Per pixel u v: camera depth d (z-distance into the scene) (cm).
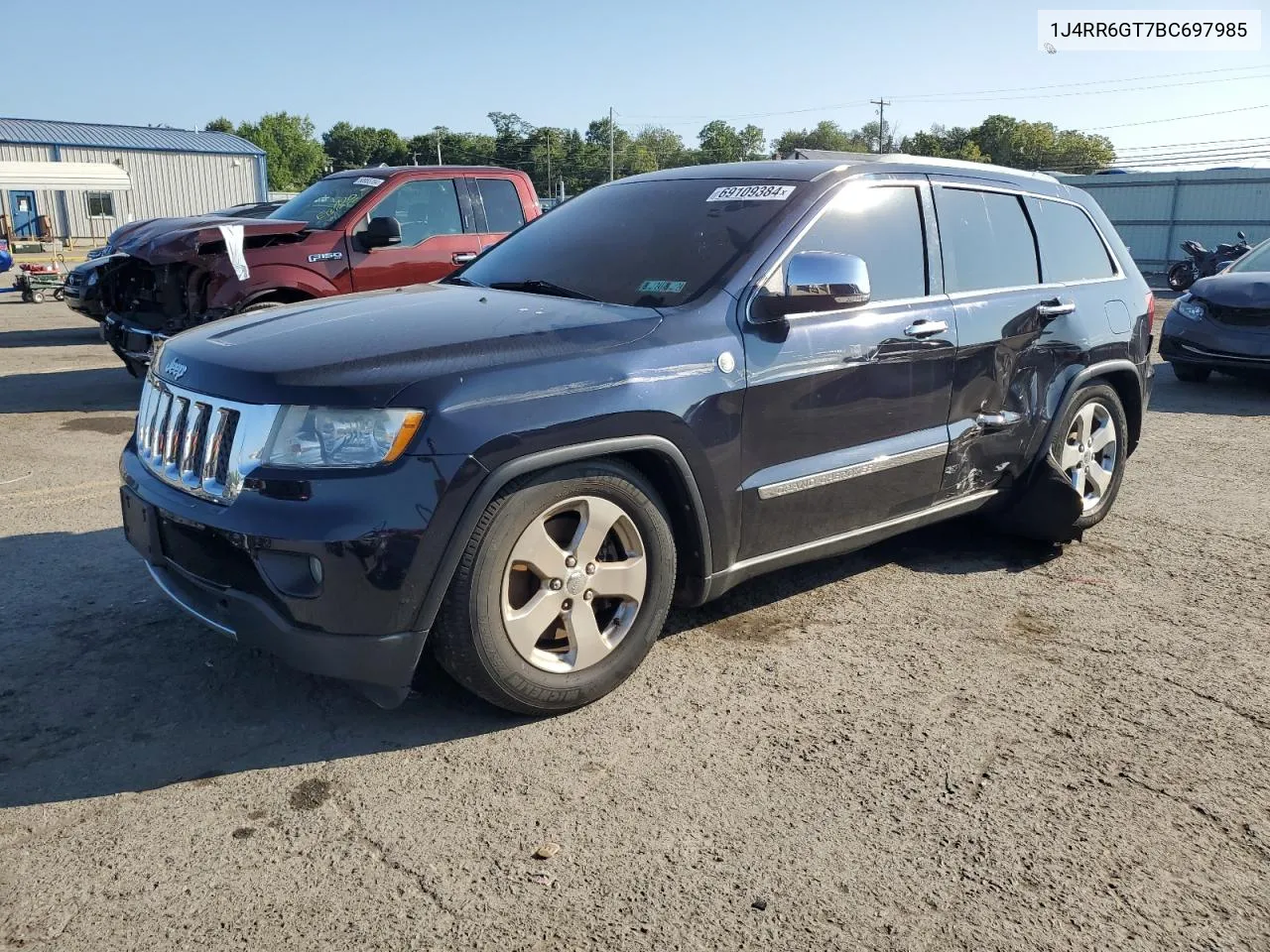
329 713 328
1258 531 538
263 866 253
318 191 948
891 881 252
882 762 306
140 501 323
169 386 326
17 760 297
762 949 228
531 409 296
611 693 344
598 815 276
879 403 392
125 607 406
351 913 236
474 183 951
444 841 263
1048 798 288
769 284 360
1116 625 411
